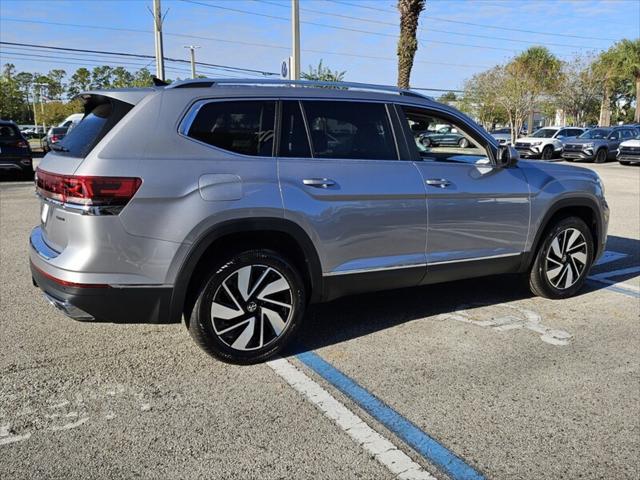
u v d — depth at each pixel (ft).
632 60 149.48
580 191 17.60
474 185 15.37
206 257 12.38
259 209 12.28
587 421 10.87
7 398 11.33
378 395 11.75
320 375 12.62
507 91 138.21
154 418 10.71
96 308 11.37
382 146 14.29
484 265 16.10
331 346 14.25
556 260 17.78
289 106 13.16
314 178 13.00
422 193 14.40
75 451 9.64
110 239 11.20
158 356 13.44
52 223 11.97
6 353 13.43
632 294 19.04
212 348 12.54
